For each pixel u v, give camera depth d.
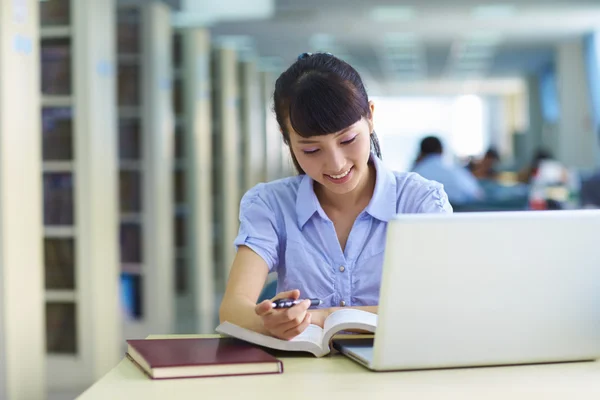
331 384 1.79
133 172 7.70
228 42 15.23
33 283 4.62
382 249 2.36
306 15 12.49
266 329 2.11
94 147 5.68
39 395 4.67
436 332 1.84
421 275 1.80
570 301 1.88
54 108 5.69
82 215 5.66
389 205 2.36
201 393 1.73
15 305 4.45
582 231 1.85
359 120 2.07
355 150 2.09
